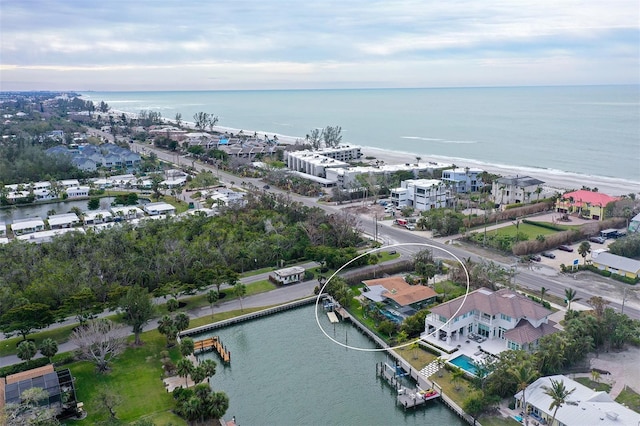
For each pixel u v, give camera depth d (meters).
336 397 91.38
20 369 94.38
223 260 141.75
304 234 164.50
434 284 133.88
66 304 108.19
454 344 103.50
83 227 185.88
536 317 99.94
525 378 79.56
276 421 84.25
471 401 80.56
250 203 195.62
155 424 77.19
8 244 149.12
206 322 116.38
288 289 134.75
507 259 151.25
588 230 171.00
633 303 119.00
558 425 75.50
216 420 82.75
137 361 99.88
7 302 111.38
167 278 131.50
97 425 75.25
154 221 171.62
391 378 94.06
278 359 104.25
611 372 90.50
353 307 125.19
